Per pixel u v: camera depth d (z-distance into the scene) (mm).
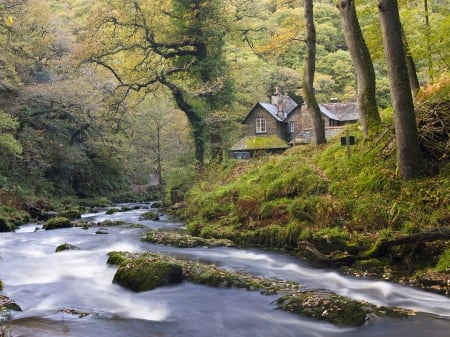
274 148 35781
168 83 28531
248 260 10656
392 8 10812
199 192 21438
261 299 7434
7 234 16422
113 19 27656
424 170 10805
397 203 10352
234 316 6863
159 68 30750
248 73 41781
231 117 29609
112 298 7945
